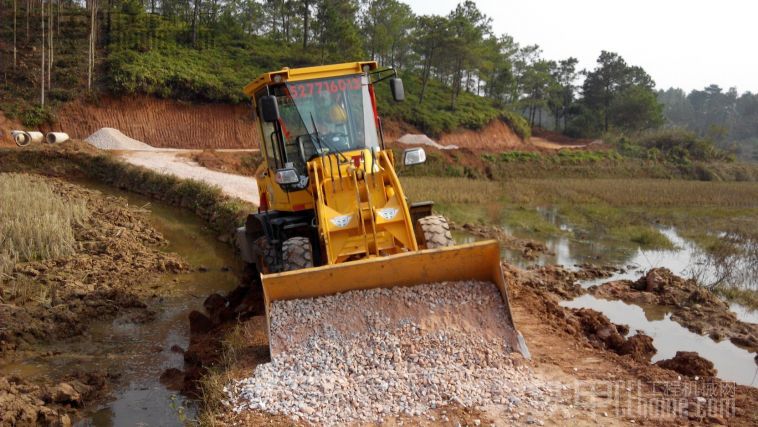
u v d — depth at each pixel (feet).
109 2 149.69
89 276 36.19
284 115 25.61
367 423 16.40
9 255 36.81
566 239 54.08
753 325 29.14
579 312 27.86
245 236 31.24
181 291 35.24
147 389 22.57
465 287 21.45
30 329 27.02
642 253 48.55
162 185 68.54
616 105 238.07
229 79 137.08
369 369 18.90
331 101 25.79
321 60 162.50
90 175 80.38
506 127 196.85
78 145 89.81
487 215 67.15
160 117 126.31
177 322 30.04
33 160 80.64
